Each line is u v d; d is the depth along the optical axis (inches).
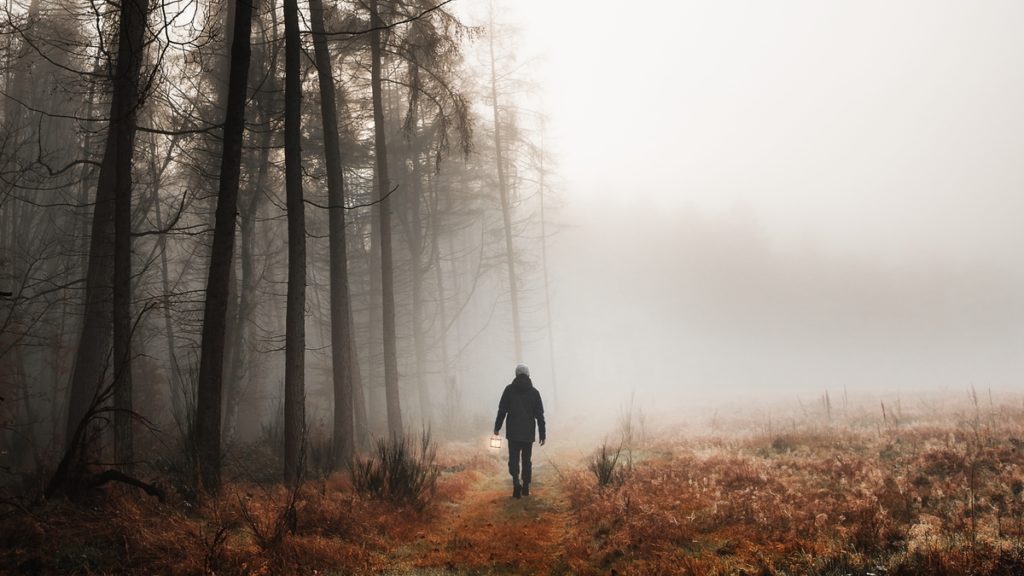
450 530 258.4
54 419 530.0
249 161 611.5
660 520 218.8
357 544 217.3
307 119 662.5
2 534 177.6
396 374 551.8
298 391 324.5
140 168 664.4
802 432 455.5
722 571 172.2
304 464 317.1
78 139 597.9
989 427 382.0
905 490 232.8
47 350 649.6
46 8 491.5
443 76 542.3
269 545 188.7
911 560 163.5
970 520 193.9
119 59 297.7
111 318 361.7
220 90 583.5
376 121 556.4
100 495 222.8
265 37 577.9
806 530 200.4
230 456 380.8
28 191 611.8
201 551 177.5
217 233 285.1
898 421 506.3
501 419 350.6
